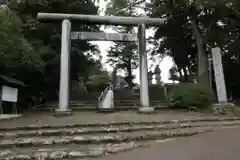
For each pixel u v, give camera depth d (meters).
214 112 12.51
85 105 14.80
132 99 17.22
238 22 19.03
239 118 10.86
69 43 13.01
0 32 10.23
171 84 20.58
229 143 6.24
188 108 13.84
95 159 5.50
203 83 18.56
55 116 11.55
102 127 8.67
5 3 15.77
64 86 12.27
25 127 8.26
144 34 13.80
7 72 13.33
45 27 16.95
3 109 12.23
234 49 18.98
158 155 5.49
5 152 5.96
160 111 13.45
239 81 21.36
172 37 22.00
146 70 13.42
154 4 19.11
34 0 16.48
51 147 6.54
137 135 7.44
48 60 16.17
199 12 19.53
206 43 19.47
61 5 17.42
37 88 17.12
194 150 5.75
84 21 13.45
